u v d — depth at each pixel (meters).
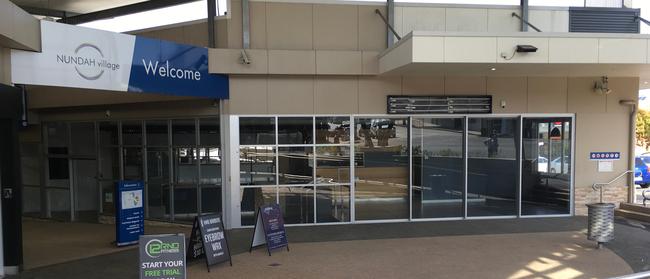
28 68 6.45
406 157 10.41
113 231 10.09
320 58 9.79
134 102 10.39
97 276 6.56
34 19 6.42
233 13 9.75
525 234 8.94
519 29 10.53
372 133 10.27
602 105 10.74
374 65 9.93
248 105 9.77
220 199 10.01
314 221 10.08
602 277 6.26
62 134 11.73
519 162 10.65
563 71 9.47
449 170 10.55
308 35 10.00
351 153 10.17
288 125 9.96
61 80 6.80
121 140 10.92
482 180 10.63
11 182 6.69
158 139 10.51
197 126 10.09
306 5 9.98
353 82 10.06
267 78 9.81
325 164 10.11
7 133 6.64
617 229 9.28
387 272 6.51
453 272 6.49
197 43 10.05
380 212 10.35
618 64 8.41
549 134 10.73
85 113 11.19
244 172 9.86
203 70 9.20
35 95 11.01
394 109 10.14
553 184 10.80
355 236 8.85
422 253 7.54
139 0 11.72
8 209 6.70
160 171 10.51
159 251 5.26
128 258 7.55
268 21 9.87
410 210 10.37
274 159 9.94
